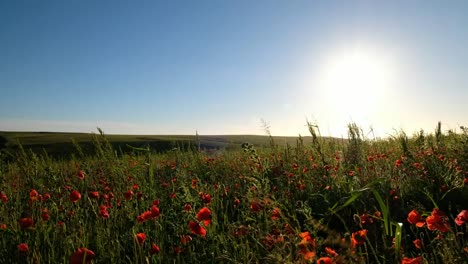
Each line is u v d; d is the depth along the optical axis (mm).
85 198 5938
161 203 5531
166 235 4414
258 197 4453
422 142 8352
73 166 10352
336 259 2689
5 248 3975
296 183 6535
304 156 8664
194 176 8164
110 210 5168
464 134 7496
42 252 3941
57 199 6086
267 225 3773
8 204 5805
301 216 4988
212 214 4543
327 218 5012
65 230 4285
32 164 8320
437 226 2910
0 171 8117
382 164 7379
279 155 9070
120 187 7176
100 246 3990
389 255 3238
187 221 4309
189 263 3746
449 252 2994
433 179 6078
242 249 3572
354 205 5109
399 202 5430
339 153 8148
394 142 9953
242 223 4441
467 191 5395
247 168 8336
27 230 4094
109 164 8703
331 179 6410
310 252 2756
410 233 4496
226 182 7242
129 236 4316
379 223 4449
